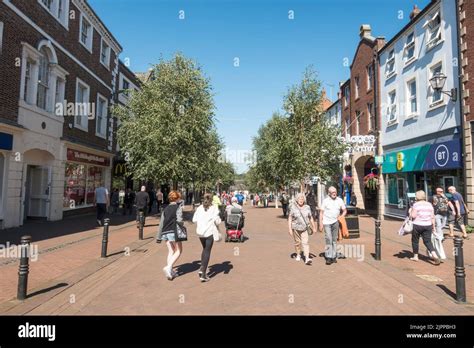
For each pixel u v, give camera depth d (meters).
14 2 12.77
